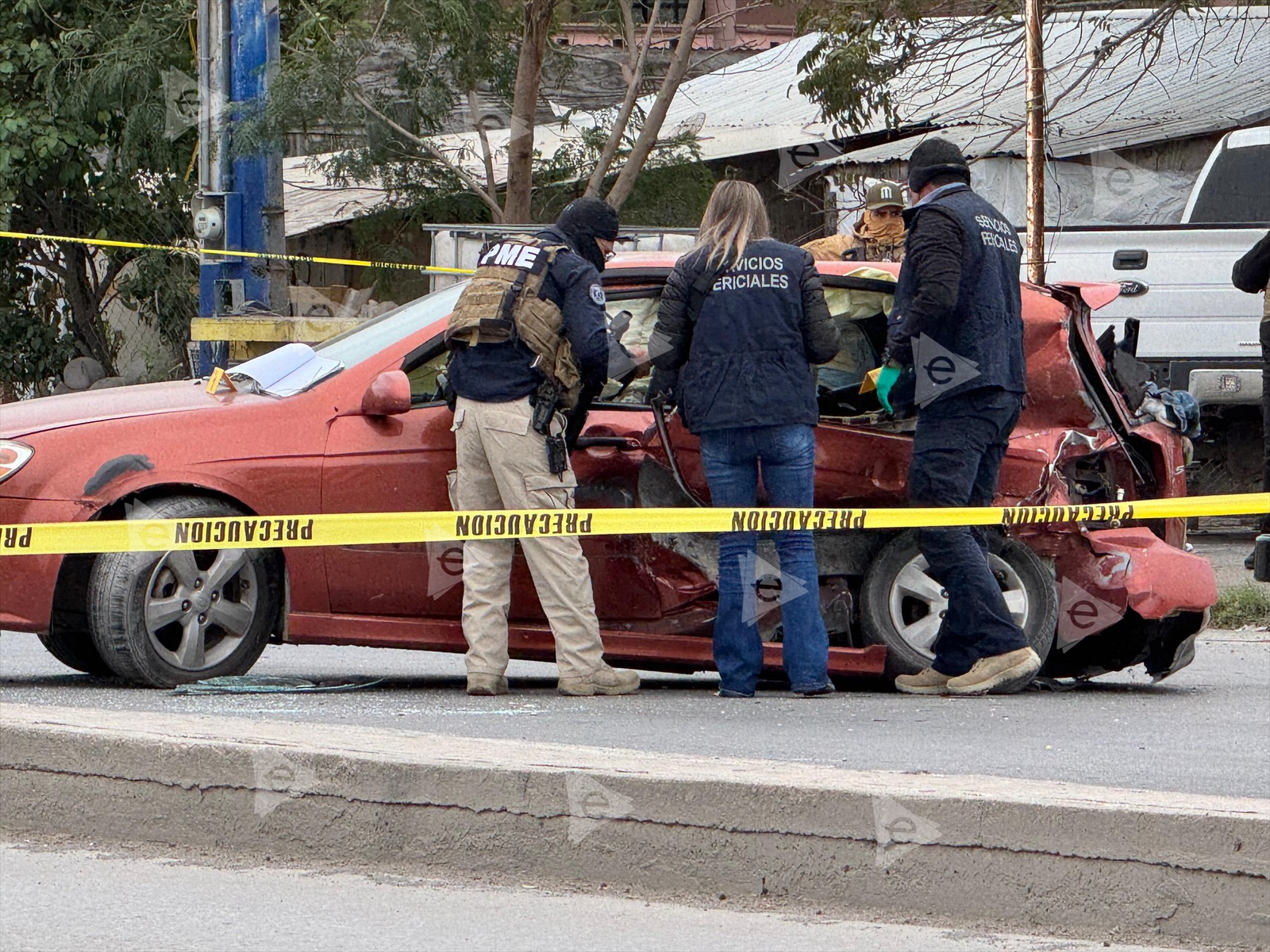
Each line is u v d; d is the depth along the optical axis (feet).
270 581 56.95
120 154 136.26
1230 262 103.76
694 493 57.77
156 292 135.74
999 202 133.08
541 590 55.77
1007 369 55.83
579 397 54.85
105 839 40.70
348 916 34.71
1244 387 103.76
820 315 54.75
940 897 34.53
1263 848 32.32
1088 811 33.53
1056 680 64.95
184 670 55.52
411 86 123.44
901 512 54.70
